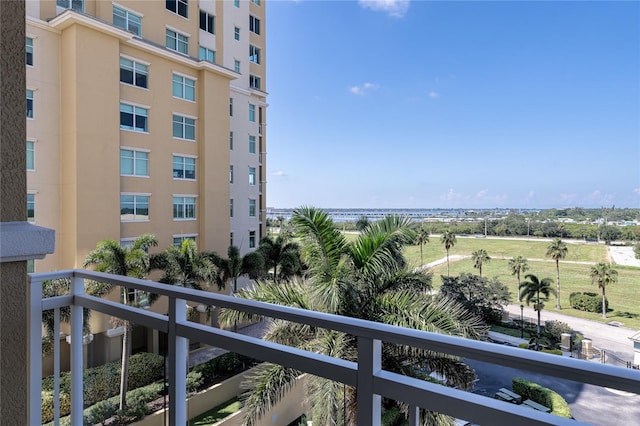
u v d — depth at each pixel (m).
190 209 15.90
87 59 12.25
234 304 1.22
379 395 0.92
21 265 0.94
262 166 21.59
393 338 0.90
